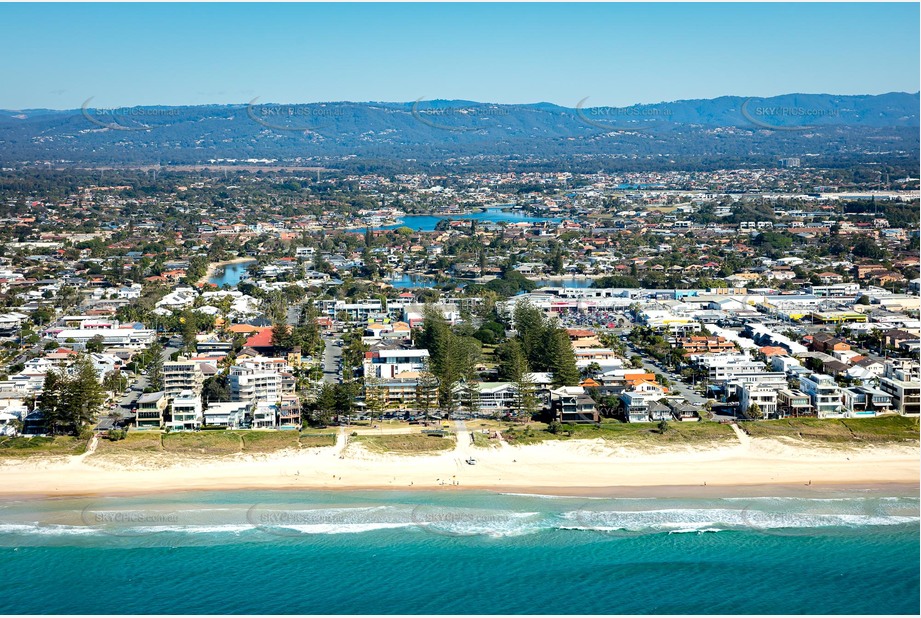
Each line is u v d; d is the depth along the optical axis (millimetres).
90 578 185000
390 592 180250
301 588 181500
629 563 190875
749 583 182750
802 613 173000
